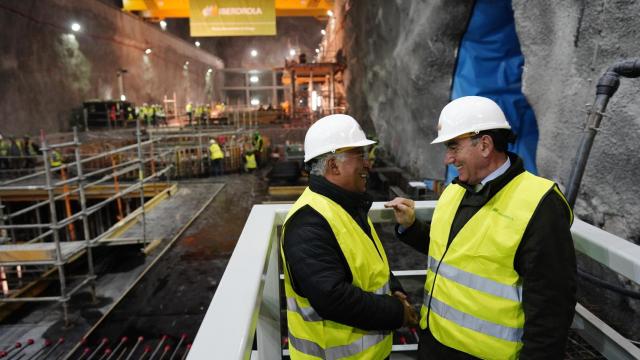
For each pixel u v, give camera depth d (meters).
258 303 1.04
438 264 1.51
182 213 10.24
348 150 1.43
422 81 9.62
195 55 43.62
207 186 13.66
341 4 24.67
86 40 23.53
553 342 1.19
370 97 17.55
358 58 19.77
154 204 11.12
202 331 0.88
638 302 3.45
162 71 34.88
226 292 1.03
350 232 1.38
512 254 1.29
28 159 15.48
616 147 3.52
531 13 4.87
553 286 1.20
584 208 4.07
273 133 24.25
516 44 7.81
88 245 5.82
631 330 3.57
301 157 13.70
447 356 1.47
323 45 38.66
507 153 1.44
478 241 1.37
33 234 12.32
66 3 21.53
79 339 5.02
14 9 17.73
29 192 11.70
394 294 1.58
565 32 4.22
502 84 7.90
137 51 30.06
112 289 6.32
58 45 20.95
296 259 1.31
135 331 5.04
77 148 5.95
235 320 0.91
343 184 1.46
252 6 20.97
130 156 15.59
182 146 16.66
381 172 12.16
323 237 1.32
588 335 1.62
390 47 13.22
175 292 6.02
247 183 14.28
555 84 4.50
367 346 1.44
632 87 3.32
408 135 12.06
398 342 3.72
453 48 8.48
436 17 8.23
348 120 1.48
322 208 1.36
